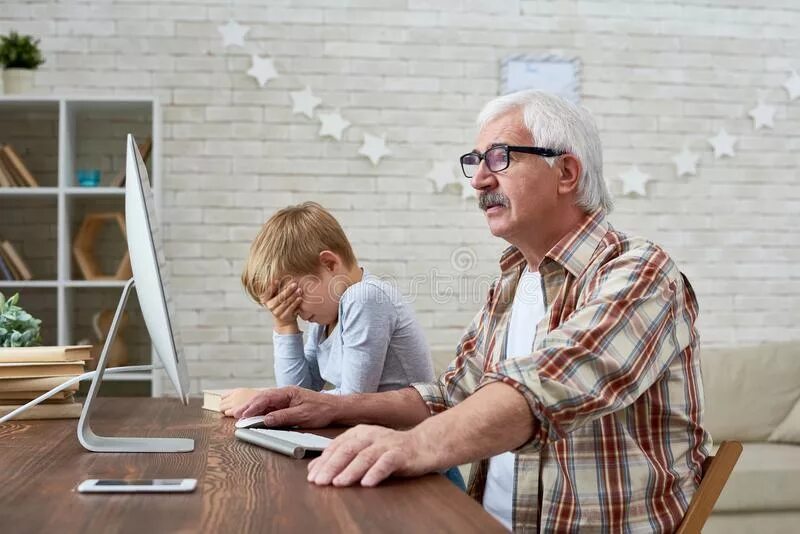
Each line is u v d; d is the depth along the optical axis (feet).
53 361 5.33
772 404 11.87
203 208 12.86
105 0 12.77
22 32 12.66
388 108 13.19
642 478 4.34
